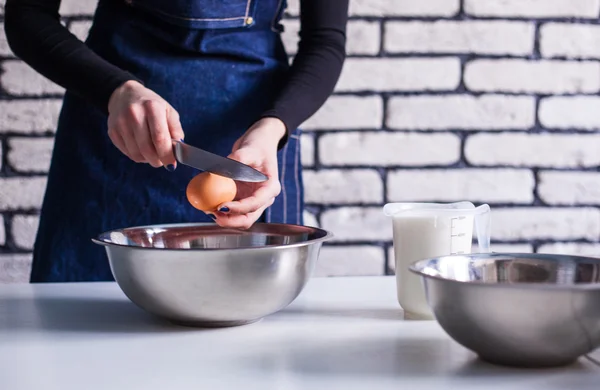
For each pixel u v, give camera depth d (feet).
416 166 5.04
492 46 4.96
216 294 2.09
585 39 4.99
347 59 4.91
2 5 4.72
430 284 1.84
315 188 5.02
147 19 3.44
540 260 2.06
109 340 2.05
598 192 5.11
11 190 4.88
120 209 3.45
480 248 2.31
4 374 1.74
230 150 3.46
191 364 1.82
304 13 3.45
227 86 3.44
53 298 2.62
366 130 4.99
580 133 5.06
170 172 3.43
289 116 2.98
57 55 3.04
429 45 4.94
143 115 2.57
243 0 3.45
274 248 2.09
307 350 1.95
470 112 5.00
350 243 5.08
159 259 2.07
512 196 5.09
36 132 4.85
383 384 1.67
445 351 1.94
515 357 1.76
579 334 1.69
